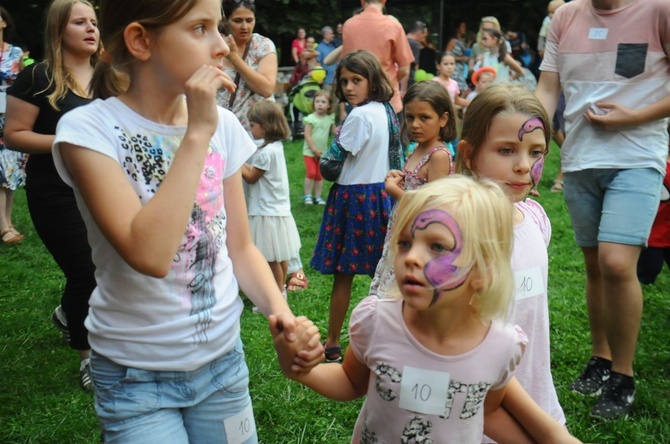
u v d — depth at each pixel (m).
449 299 1.79
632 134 3.52
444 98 3.73
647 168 3.51
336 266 4.35
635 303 3.55
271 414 3.72
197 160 1.88
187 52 1.93
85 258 3.76
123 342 2.02
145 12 1.91
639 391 3.89
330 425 3.61
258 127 5.33
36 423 3.64
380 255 4.30
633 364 4.26
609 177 3.57
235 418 2.20
